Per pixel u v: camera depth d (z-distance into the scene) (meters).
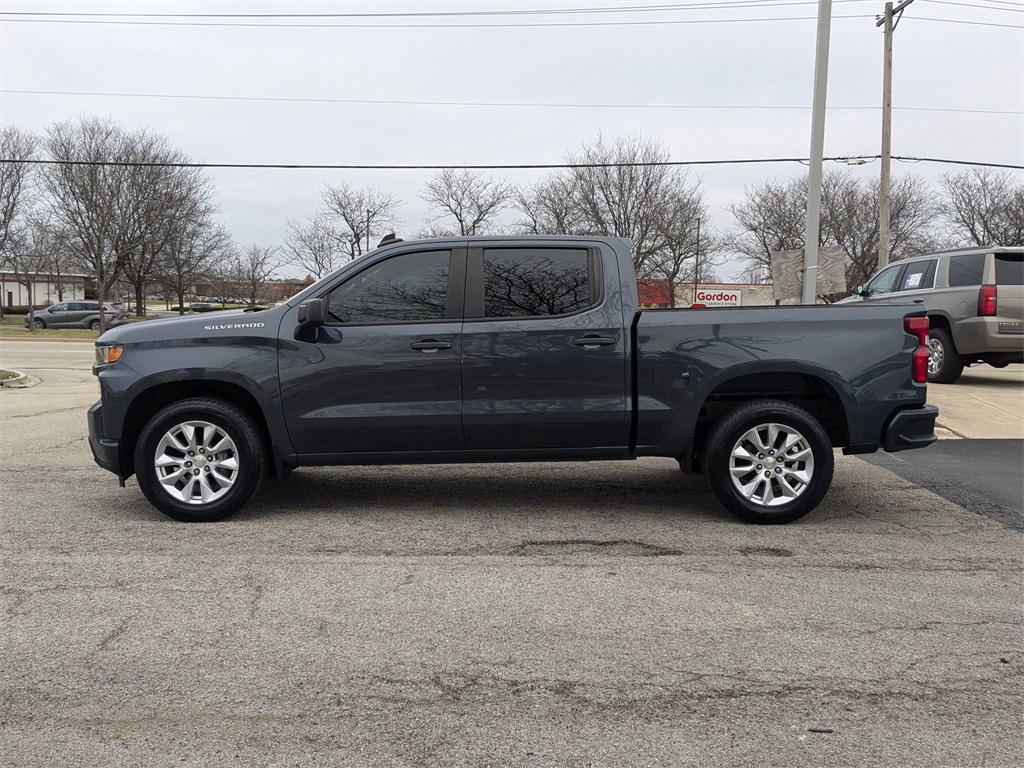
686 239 39.41
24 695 3.24
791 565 4.82
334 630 3.86
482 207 44.56
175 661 3.53
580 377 5.61
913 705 3.17
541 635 3.81
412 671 3.45
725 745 2.89
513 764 2.78
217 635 3.80
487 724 3.03
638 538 5.35
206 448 5.65
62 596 4.28
